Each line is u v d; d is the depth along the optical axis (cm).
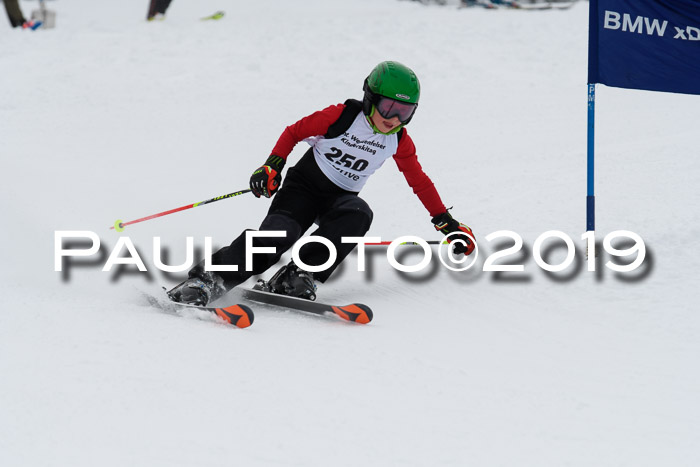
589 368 702
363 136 938
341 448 524
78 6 4019
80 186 1552
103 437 523
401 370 683
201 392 602
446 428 564
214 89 2608
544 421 582
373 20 3406
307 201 973
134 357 668
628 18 1039
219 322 806
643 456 527
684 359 716
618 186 1433
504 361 721
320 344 750
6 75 2714
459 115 2317
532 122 2202
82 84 2628
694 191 1317
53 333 718
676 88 1048
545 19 3450
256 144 2019
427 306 920
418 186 1002
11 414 548
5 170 1658
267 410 577
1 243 1061
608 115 2228
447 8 3819
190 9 3950
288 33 3212
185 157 1886
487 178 1634
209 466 493
